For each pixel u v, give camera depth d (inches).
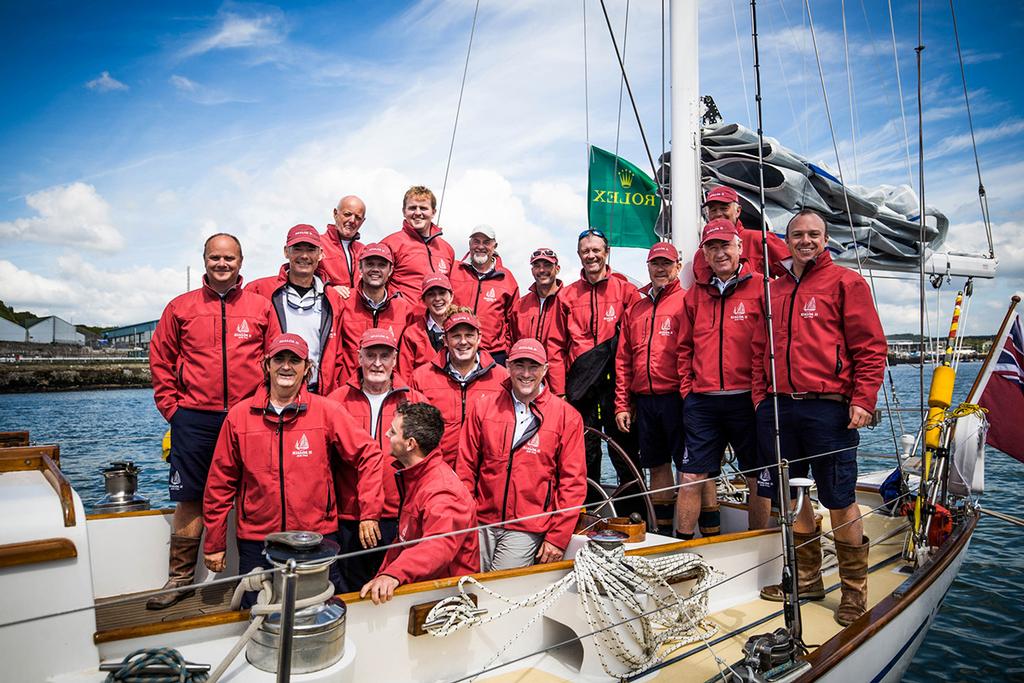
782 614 126.0
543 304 196.7
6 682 69.2
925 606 135.8
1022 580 262.4
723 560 129.9
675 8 182.5
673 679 101.3
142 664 70.2
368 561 124.7
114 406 1334.9
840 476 127.2
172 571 126.4
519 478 128.3
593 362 183.0
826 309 128.6
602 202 267.9
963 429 179.6
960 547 160.7
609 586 100.7
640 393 172.7
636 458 186.1
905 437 221.3
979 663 189.8
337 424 112.5
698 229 183.3
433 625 92.3
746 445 152.9
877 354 125.0
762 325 139.5
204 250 129.0
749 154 203.2
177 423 127.3
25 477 93.6
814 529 136.5
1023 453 202.2
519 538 127.1
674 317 167.8
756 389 141.2
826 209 211.3
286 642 64.0
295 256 141.2
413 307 174.9
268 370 109.9
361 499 113.4
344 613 78.0
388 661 90.7
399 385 134.7
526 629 102.2
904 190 243.3
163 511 135.1
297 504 108.1
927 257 244.1
